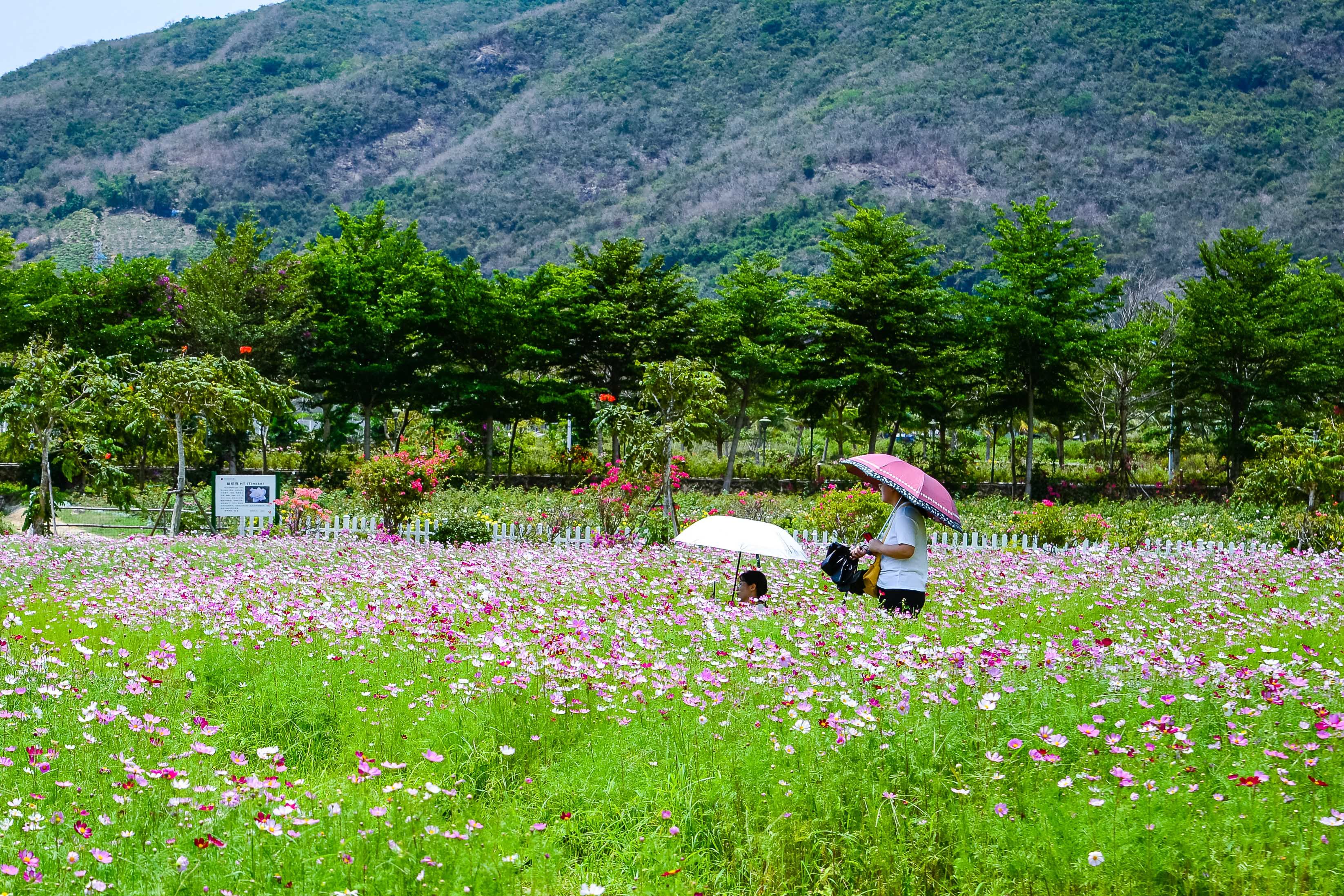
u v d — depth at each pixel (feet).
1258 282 127.24
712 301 127.24
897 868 14.53
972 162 578.25
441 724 18.65
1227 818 14.78
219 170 640.58
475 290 118.42
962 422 133.28
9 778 15.34
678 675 20.47
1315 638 28.25
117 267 119.03
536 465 130.62
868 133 605.73
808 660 22.66
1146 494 125.70
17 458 97.71
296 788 16.05
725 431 139.95
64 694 19.33
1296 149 545.85
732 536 32.14
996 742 17.72
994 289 123.24
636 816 15.78
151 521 75.15
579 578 34.45
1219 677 20.35
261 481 65.36
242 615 28.04
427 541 58.59
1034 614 31.55
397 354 118.32
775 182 574.56
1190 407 132.26
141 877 12.89
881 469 30.07
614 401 119.65
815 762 16.85
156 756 16.88
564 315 123.85
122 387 67.05
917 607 29.50
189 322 112.37
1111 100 624.18
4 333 110.01
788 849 14.89
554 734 18.71
